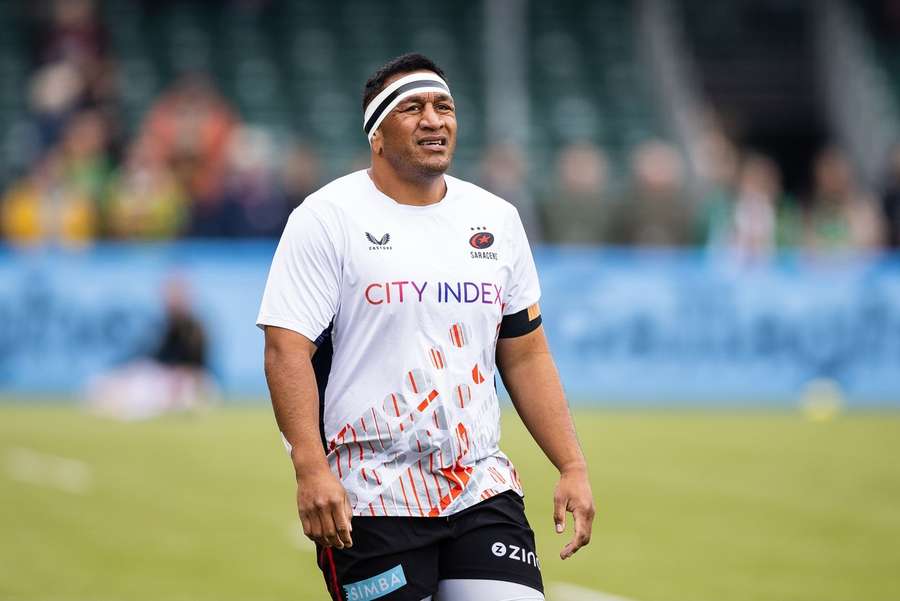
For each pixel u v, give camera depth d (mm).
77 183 60656
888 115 83500
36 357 56125
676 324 59594
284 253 14555
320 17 81938
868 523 32062
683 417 53656
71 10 69250
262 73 78125
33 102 69000
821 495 35875
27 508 32531
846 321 60594
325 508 13758
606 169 76750
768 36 91125
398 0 83500
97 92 66125
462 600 14367
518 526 14633
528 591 14312
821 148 89812
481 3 84250
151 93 75000
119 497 34188
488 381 14789
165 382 52500
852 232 65875
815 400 59781
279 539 29656
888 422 53062
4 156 69000
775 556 28281
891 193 67688
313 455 13977
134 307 56625
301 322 14344
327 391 14680
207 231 60156
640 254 59531
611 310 59125
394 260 14430
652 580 25953
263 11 81438
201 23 79938
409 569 14266
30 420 48688
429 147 14547
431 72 14820
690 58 89062
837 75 87250
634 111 79938
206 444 43812
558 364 58625
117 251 56844
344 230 14484
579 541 14758
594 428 49688
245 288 57469
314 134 75500
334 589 14602
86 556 27719
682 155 77000
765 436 48062
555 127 78312
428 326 14422
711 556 28203
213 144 63250
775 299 60250
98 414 51094
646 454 43031
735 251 62562
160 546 28734
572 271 59000
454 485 14406
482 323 14641
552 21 83750
